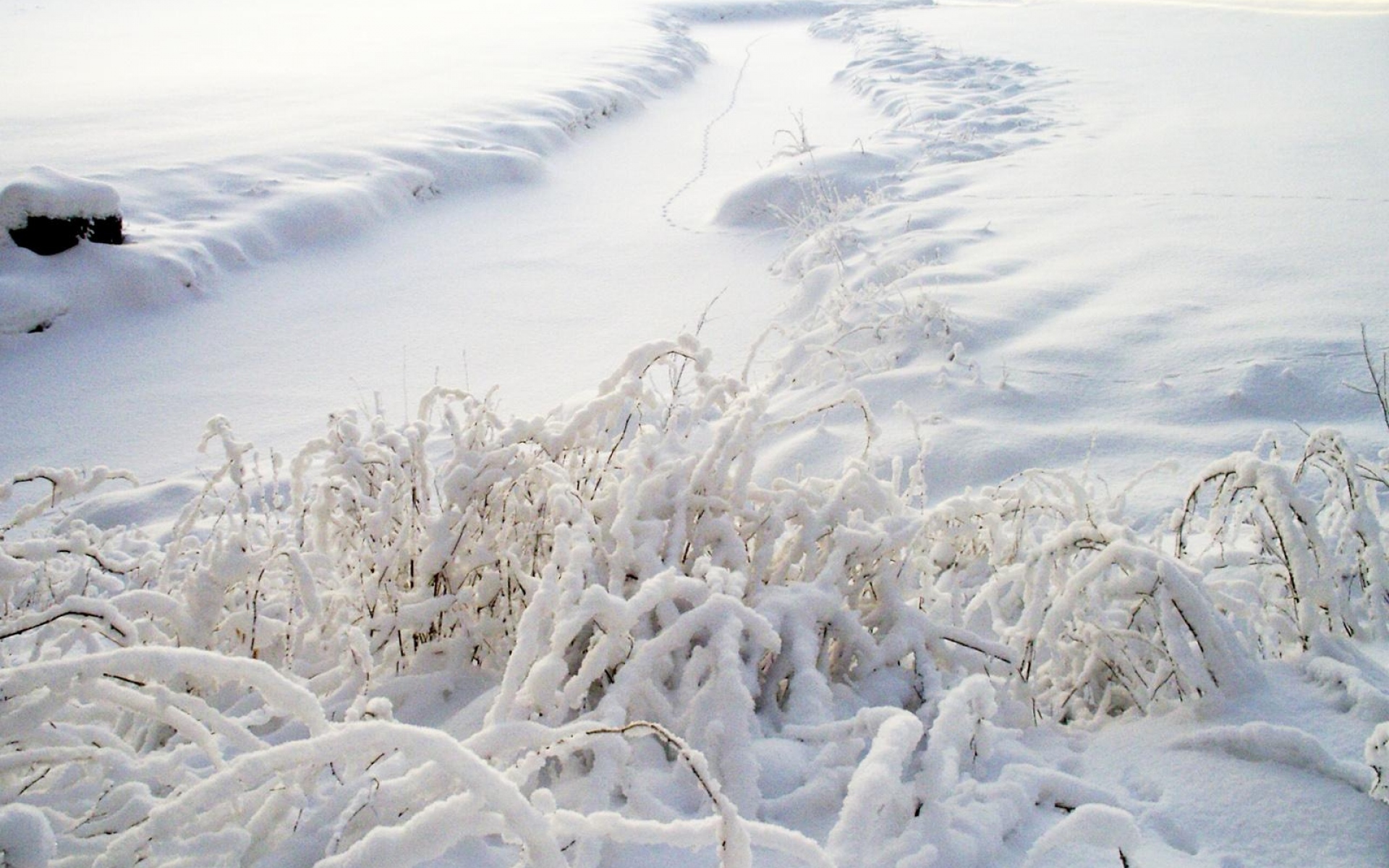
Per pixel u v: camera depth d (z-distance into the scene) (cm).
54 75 2078
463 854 139
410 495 239
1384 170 955
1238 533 332
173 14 3569
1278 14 2603
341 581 245
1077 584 223
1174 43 2136
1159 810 175
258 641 231
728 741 164
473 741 140
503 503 242
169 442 657
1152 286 678
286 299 934
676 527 214
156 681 148
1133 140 1207
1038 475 332
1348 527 259
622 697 167
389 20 3347
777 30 3519
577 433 245
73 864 127
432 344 819
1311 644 227
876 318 675
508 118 1588
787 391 623
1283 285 649
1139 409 523
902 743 148
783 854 147
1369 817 170
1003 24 2755
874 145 1292
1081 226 849
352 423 260
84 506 545
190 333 853
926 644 220
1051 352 587
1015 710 217
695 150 1579
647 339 804
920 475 291
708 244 1061
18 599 259
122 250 926
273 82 1931
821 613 207
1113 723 224
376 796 140
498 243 1099
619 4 4019
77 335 845
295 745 124
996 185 1042
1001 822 158
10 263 884
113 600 205
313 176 1221
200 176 1184
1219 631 212
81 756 147
